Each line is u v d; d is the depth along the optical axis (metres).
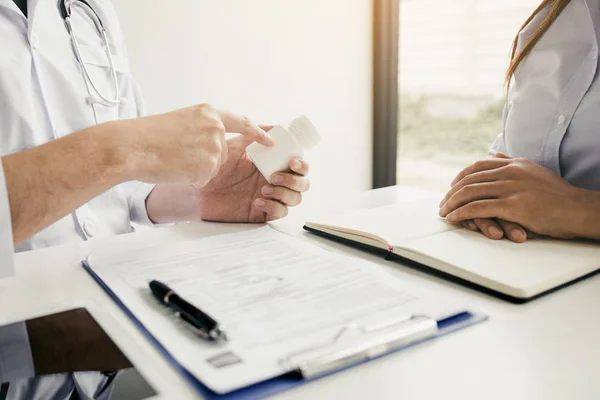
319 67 1.75
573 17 0.68
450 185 0.67
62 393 0.30
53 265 0.53
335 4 1.74
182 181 0.56
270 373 0.31
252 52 1.59
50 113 0.86
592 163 0.67
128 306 0.41
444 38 1.78
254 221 0.71
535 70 0.73
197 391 0.30
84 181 0.50
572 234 0.55
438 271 0.49
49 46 0.90
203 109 0.58
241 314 0.39
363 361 0.34
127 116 1.06
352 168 1.92
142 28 1.37
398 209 0.69
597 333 0.38
